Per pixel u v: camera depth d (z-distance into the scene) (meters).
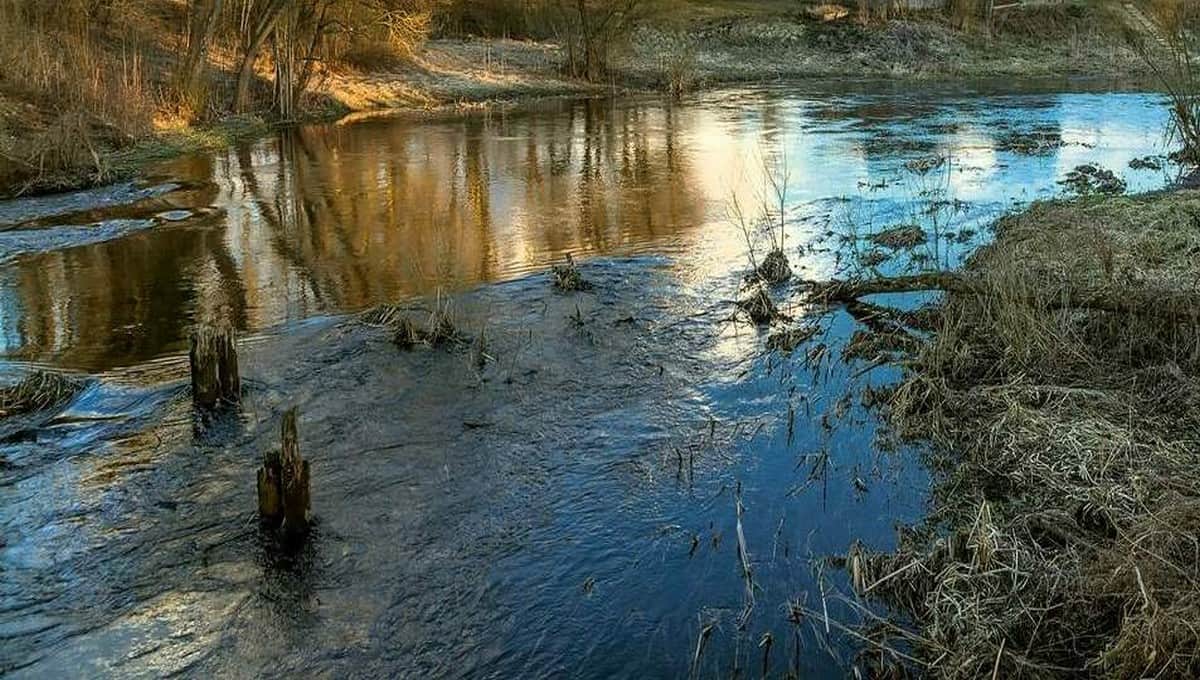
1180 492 6.15
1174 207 13.14
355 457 7.63
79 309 11.48
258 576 6.06
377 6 34.75
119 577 6.05
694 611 5.66
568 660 5.29
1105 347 8.94
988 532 5.73
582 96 38.75
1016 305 9.18
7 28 22.34
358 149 24.34
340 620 5.65
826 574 5.98
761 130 27.31
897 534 6.38
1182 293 8.87
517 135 27.14
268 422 8.23
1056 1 56.56
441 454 7.70
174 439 7.89
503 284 12.39
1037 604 5.28
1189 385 7.62
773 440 7.91
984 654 4.92
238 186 19.23
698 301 11.62
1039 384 8.27
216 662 5.31
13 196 17.80
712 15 51.84
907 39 50.38
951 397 8.20
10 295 12.05
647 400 8.76
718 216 16.28
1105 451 6.74
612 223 15.89
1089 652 4.93
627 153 23.55
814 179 19.47
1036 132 25.80
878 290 11.07
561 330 10.58
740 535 5.90
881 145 23.88
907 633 5.22
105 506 6.86
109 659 5.33
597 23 44.00
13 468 7.38
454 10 45.88
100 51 25.84
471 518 6.74
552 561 6.21
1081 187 17.52
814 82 43.94
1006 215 15.20
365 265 13.40
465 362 9.62
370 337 10.27
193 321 11.00
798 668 5.14
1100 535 5.96
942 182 18.73
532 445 7.86
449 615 5.69
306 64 30.44
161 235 15.16
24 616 5.67
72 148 19.42
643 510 6.83
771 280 12.30
